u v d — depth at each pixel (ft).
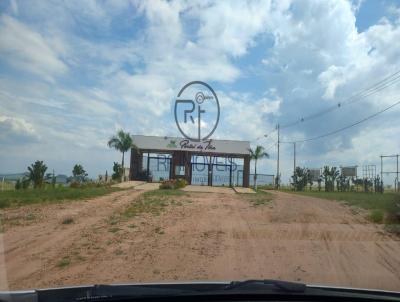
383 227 49.62
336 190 152.76
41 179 106.83
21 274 31.68
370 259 36.68
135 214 58.49
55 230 47.60
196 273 32.68
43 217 55.36
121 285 14.11
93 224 51.24
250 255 38.06
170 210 62.54
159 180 146.10
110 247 40.47
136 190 98.43
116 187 108.68
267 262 35.86
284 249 40.06
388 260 36.35
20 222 51.83
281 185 177.17
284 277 31.55
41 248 39.68
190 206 67.15
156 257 37.22
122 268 33.88
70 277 31.17
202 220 54.70
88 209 62.85
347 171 155.12
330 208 66.13
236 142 143.33
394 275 32.12
